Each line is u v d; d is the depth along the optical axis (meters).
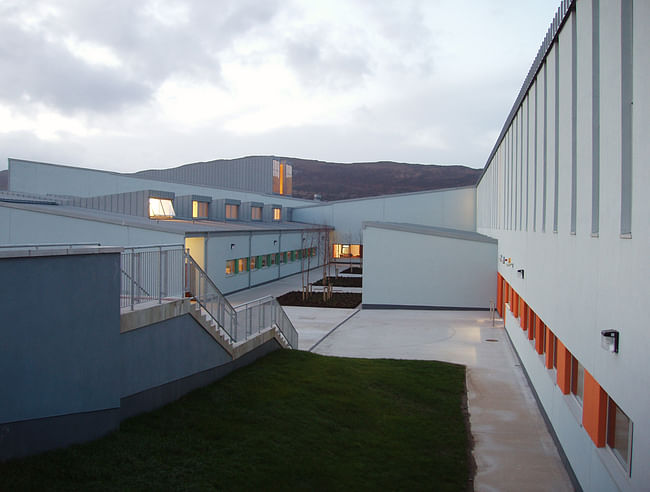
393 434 11.16
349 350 20.36
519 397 14.73
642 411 6.01
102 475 7.49
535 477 9.91
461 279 30.03
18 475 7.03
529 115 16.11
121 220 28.97
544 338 14.05
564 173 10.77
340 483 8.59
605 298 7.56
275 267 44.12
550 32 12.09
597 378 7.99
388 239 30.61
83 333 8.45
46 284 7.90
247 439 9.56
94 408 8.63
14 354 7.53
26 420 7.68
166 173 76.06
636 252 6.24
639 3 6.31
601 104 7.96
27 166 50.53
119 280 9.06
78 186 50.88
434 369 16.81
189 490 7.43
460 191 53.31
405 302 30.53
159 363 10.59
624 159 6.82
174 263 11.88
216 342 12.96
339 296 34.84
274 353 16.86
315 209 58.84
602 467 7.74
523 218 17.53
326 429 10.80
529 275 15.88
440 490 8.86
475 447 11.27
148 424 9.62
